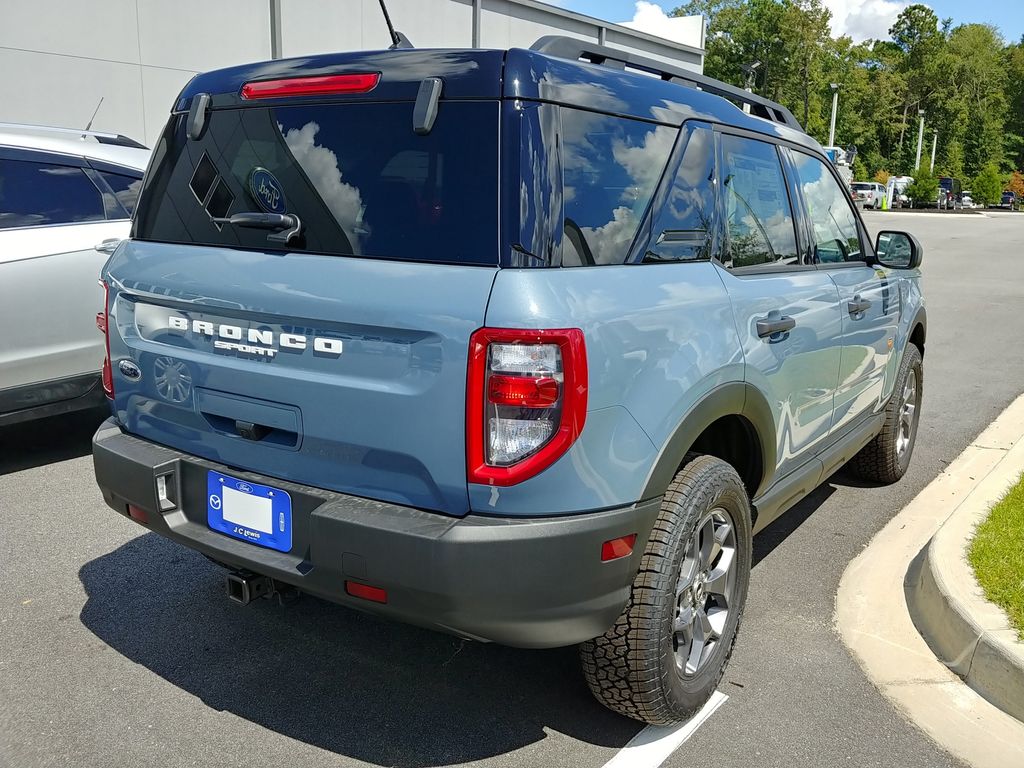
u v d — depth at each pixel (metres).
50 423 6.16
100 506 4.58
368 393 2.27
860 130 81.19
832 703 2.93
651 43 24.28
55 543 4.09
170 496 2.72
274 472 2.52
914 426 5.27
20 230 4.89
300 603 3.55
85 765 2.53
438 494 2.23
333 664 3.10
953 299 14.33
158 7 13.06
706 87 3.33
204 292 2.57
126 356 2.88
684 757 2.62
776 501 3.29
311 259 2.42
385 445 2.27
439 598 2.16
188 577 3.76
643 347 2.35
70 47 12.11
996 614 3.15
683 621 2.70
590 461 2.21
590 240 2.35
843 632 3.41
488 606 2.16
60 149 5.20
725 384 2.68
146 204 2.95
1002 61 105.81
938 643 3.28
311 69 2.57
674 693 2.61
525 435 2.14
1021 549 3.59
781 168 3.47
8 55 11.48
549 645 2.31
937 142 93.31
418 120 2.30
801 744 2.70
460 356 2.13
